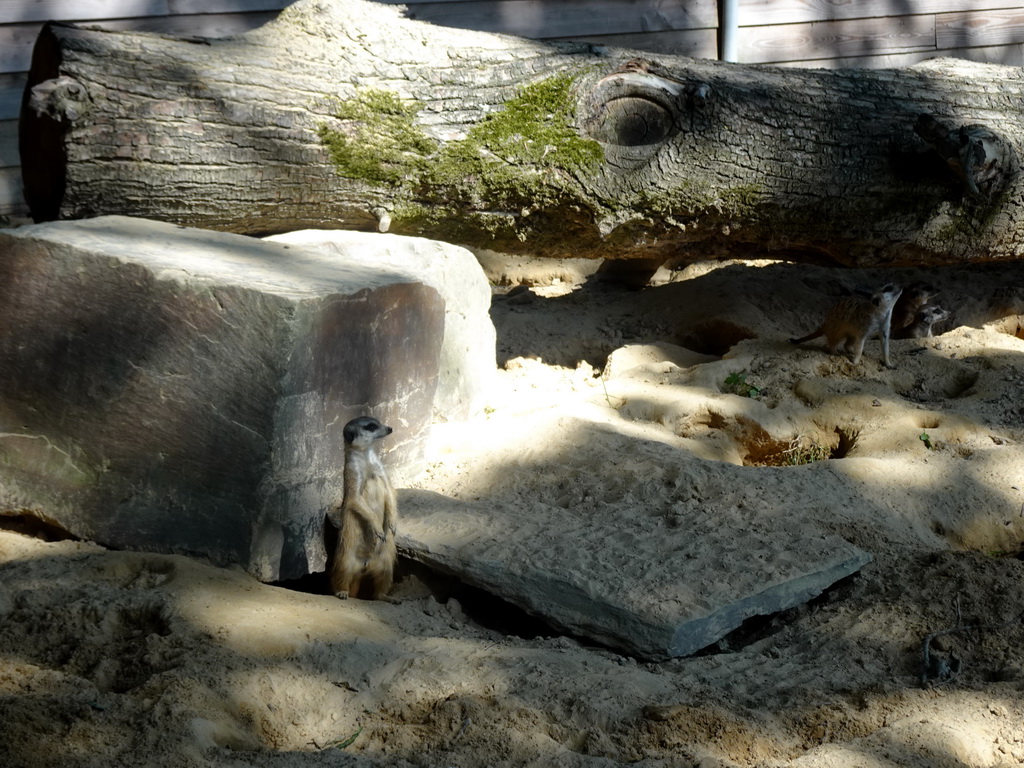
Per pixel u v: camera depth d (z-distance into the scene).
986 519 2.84
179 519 2.50
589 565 2.48
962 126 3.40
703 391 3.29
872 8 4.82
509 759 2.03
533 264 4.51
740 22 4.72
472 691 2.19
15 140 4.23
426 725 2.10
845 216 3.47
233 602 2.31
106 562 2.44
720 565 2.52
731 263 4.41
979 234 3.55
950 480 2.92
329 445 2.56
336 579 2.48
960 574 2.58
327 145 3.17
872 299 3.42
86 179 2.99
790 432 3.19
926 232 3.53
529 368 3.57
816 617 2.52
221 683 2.10
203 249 2.70
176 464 2.49
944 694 2.25
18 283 2.60
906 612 2.49
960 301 3.97
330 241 3.05
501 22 4.54
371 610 2.41
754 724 2.15
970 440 3.10
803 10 4.77
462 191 3.27
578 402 3.20
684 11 4.68
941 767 2.07
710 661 2.37
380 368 2.67
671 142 3.29
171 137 3.03
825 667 2.36
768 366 3.49
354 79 3.18
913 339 3.75
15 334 2.60
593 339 3.79
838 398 3.27
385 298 2.64
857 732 2.16
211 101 3.05
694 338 3.82
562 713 2.15
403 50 3.23
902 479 2.92
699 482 2.79
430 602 2.51
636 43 4.68
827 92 3.44
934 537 2.80
